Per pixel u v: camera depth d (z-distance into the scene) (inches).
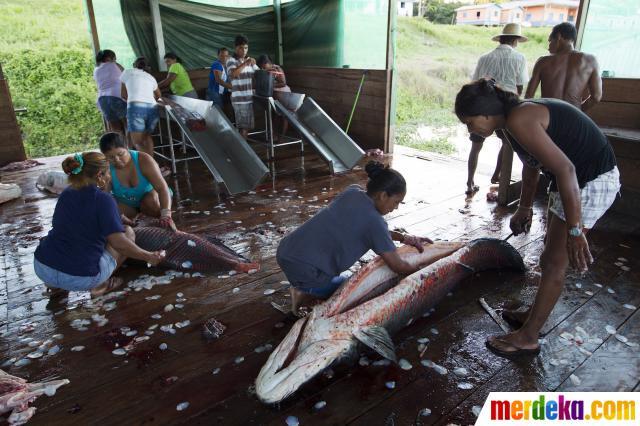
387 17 250.1
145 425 76.7
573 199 74.1
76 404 81.1
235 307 110.7
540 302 88.2
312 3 310.8
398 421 76.5
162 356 93.4
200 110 249.8
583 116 78.1
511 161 168.1
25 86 465.7
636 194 163.5
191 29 323.0
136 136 223.9
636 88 166.1
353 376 86.7
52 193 201.8
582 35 178.5
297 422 76.3
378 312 90.0
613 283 118.6
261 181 211.5
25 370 89.5
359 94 282.2
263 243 146.6
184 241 127.5
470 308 109.0
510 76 171.8
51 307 111.6
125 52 305.9
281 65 356.5
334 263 95.1
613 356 91.2
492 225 156.3
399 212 169.3
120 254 118.2
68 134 485.1
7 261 137.4
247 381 86.3
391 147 273.0
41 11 460.1
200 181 215.2
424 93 491.8
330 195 193.6
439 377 86.3
